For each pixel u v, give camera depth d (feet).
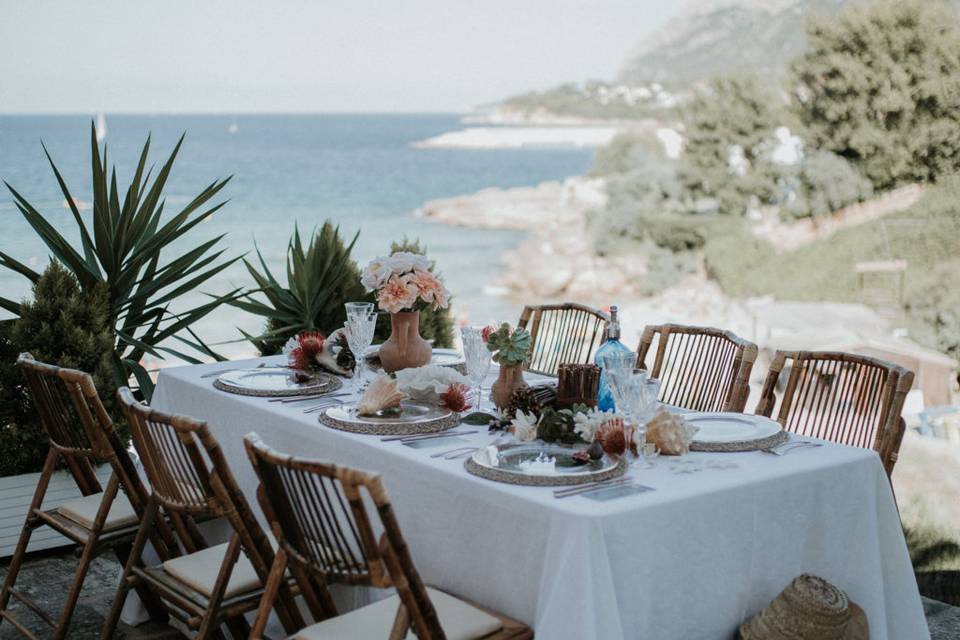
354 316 9.16
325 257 15.08
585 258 80.79
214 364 11.23
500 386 8.50
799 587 6.68
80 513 9.21
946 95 47.16
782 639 6.46
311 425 8.27
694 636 6.49
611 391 7.22
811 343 48.32
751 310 61.62
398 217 106.42
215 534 9.76
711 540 6.48
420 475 7.10
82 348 11.82
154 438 7.70
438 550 7.04
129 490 8.63
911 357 43.55
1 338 11.94
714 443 7.47
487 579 6.64
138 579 8.11
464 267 99.76
